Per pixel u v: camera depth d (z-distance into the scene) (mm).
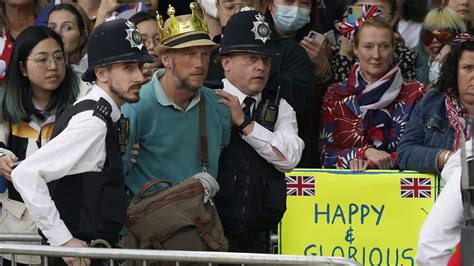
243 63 20094
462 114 20984
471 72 20812
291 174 21625
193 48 19078
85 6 26984
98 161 17734
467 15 26000
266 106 20391
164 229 18469
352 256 21547
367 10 23922
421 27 25078
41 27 22047
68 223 17766
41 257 17047
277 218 20234
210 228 18859
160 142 19250
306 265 16062
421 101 21453
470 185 15328
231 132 20031
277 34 23672
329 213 21578
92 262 17469
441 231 16484
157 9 26375
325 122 22938
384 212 21453
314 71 23734
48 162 17516
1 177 21625
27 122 21859
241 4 23797
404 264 21391
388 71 22641
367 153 22016
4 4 25766
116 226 17766
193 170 19453
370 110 22547
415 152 21125
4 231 21844
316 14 24844
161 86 19359
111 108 17922
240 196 19953
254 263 16219
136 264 17875
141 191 18797
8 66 21953
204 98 19688
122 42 17984
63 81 22078
